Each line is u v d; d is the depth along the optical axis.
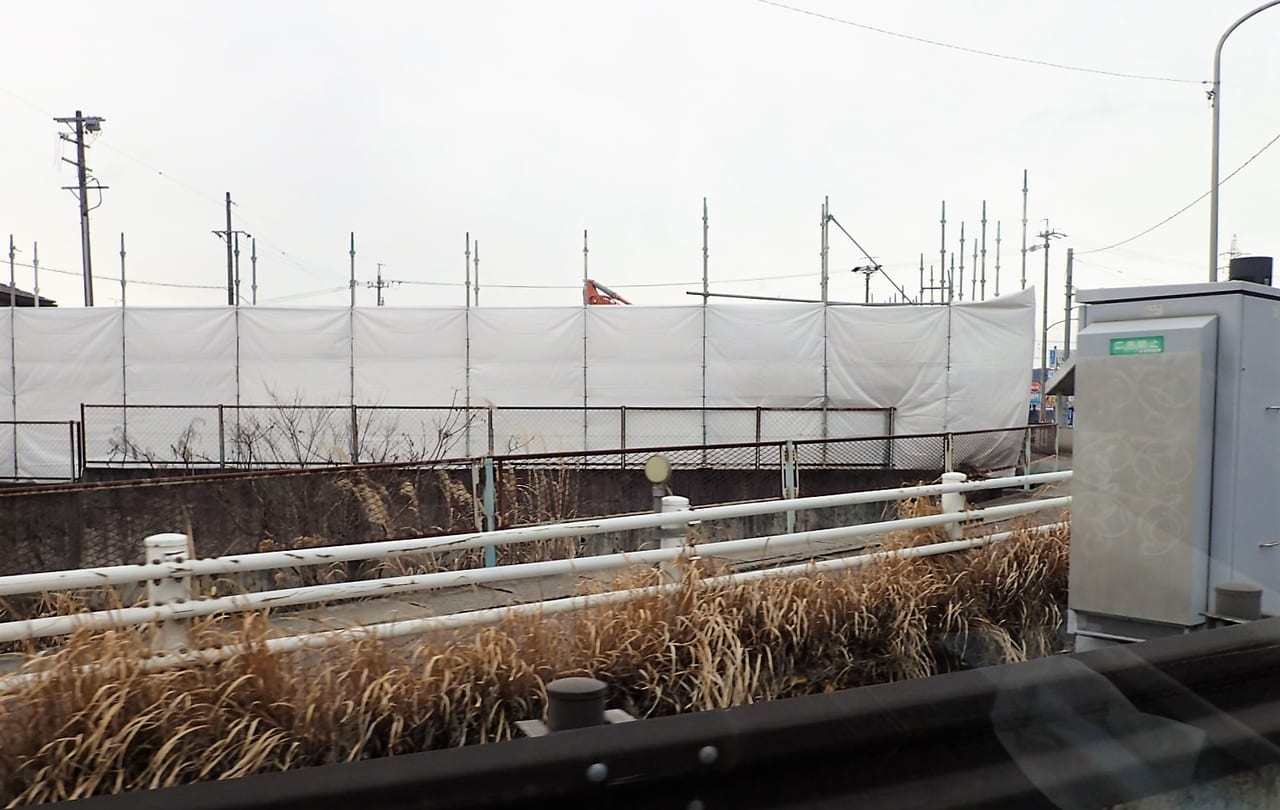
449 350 16.81
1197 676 3.73
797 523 9.32
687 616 5.21
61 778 3.46
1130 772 3.24
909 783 3.04
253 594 4.54
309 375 17.03
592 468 9.49
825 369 16.23
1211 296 4.71
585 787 2.65
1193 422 4.64
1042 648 6.23
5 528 6.45
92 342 17.33
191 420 16.62
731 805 2.84
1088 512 5.06
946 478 7.23
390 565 7.18
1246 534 4.68
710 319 16.38
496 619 4.82
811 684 5.35
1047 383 5.62
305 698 4.02
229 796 2.40
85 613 4.16
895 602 5.88
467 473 8.10
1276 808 3.52
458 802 2.53
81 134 32.22
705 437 16.28
